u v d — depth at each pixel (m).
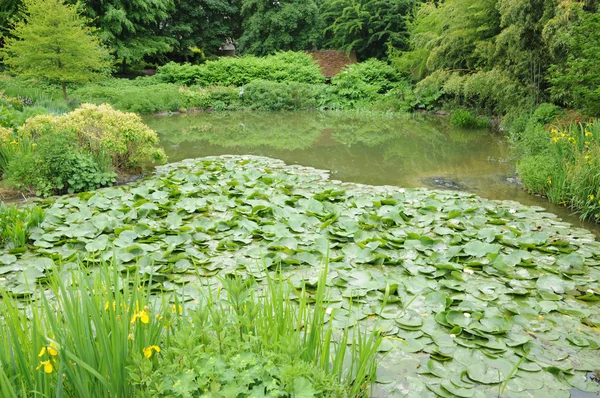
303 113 18.47
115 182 7.04
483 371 2.63
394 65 21.14
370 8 24.00
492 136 12.27
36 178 6.29
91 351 1.83
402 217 5.26
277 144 11.27
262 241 4.58
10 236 4.46
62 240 4.52
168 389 1.74
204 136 12.55
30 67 15.12
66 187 6.58
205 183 6.81
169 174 7.51
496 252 4.14
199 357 1.84
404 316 3.21
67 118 7.39
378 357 2.76
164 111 18.20
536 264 4.06
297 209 5.47
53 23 14.52
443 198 6.07
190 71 22.12
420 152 10.14
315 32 26.55
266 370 1.84
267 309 2.35
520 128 10.72
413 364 2.69
